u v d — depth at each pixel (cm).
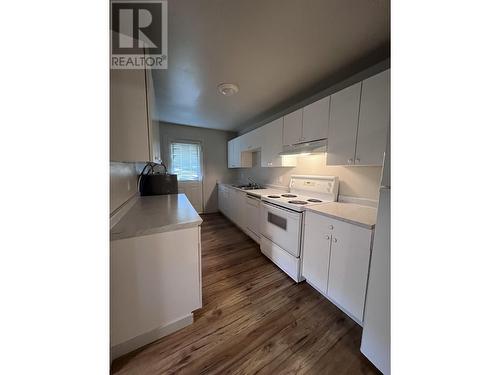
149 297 114
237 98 252
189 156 438
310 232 171
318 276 164
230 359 109
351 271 134
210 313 144
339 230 143
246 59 162
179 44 142
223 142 476
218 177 475
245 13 113
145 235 109
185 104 276
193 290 129
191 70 180
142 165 282
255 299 161
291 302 157
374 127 140
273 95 241
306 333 127
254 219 282
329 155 177
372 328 104
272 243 224
